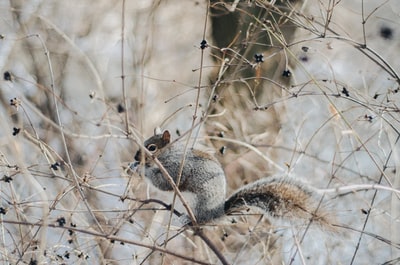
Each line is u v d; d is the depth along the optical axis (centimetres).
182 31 1719
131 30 1597
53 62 1474
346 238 975
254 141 1334
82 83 1484
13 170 967
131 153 1282
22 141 1181
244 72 1416
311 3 1342
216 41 1463
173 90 1530
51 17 1546
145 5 1653
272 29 1116
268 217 909
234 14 1416
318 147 1292
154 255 1094
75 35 1554
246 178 1338
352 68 1534
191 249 1144
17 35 1454
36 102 1394
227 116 1399
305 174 1241
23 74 1454
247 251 1090
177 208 1049
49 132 1296
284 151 1349
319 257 1071
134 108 1375
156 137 977
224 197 934
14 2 1495
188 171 945
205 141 1386
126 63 1548
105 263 972
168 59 1645
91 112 1378
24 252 892
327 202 904
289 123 1373
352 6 1714
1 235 998
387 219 1108
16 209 921
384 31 1588
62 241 1030
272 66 1414
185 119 1484
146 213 1126
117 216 1046
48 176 902
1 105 1296
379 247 1074
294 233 962
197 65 1628
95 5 1619
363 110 1246
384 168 978
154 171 964
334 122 1145
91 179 1002
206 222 927
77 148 1267
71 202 1091
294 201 907
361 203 1108
